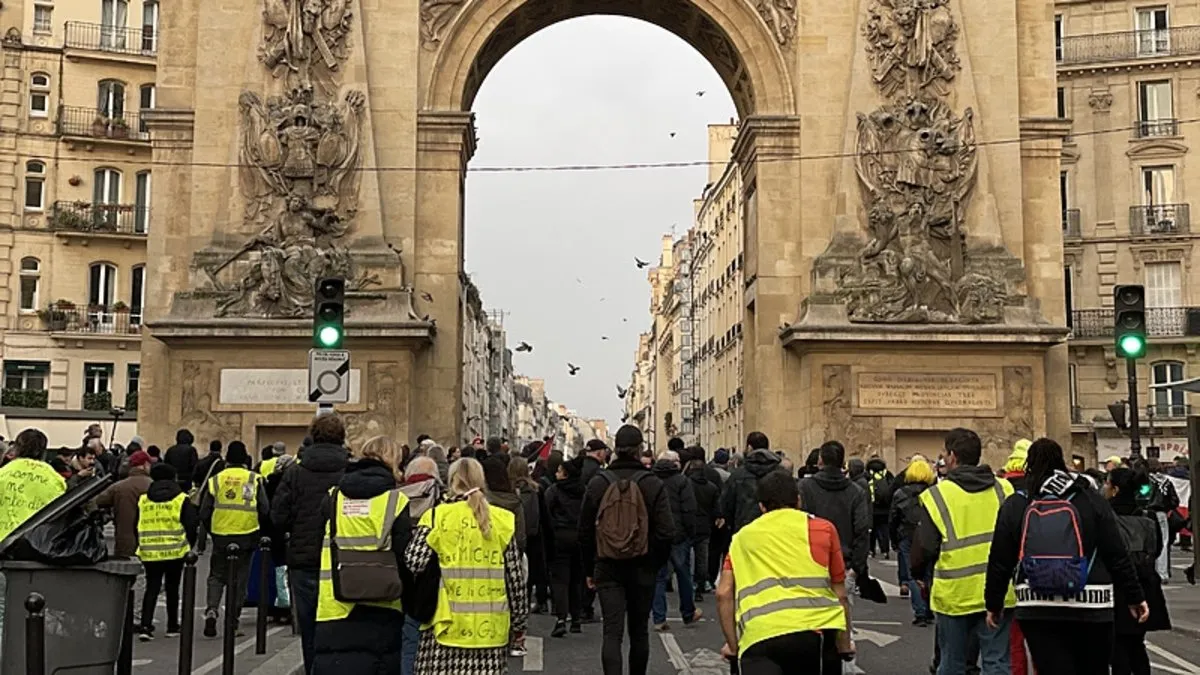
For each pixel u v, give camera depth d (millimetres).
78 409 58656
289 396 38000
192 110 40062
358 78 39500
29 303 58688
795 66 41125
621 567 15547
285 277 38062
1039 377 38844
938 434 38844
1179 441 57656
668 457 22078
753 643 10289
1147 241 58438
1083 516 11391
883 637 20875
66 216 58750
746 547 10656
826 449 18062
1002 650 12773
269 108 39125
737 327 70500
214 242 38531
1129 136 59281
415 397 39000
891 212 39188
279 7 39406
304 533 15867
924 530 13078
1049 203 40625
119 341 59344
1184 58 58219
